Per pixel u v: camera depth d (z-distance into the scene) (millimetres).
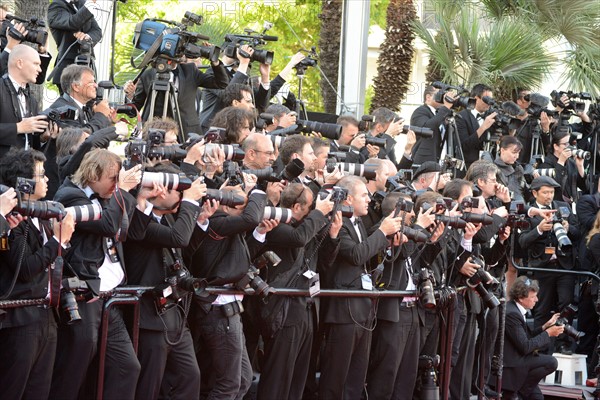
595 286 22750
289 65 20969
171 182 12727
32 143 15828
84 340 12406
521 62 29375
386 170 17438
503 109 25734
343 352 15672
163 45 18188
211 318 14016
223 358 14070
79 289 12156
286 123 18594
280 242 14562
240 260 13945
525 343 20328
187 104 19297
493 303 17938
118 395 12711
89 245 12500
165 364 13289
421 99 31609
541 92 33281
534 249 23156
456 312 17984
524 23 30344
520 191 22812
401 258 16656
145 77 19250
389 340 16375
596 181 25938
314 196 16359
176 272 13125
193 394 13664
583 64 30453
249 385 14867
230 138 15711
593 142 26703
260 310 14883
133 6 29031
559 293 23172
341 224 15031
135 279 13180
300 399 15469
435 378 17266
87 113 16797
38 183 12344
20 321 11852
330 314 15672
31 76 15758
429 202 16984
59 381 12500
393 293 16219
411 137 21141
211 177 14219
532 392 20688
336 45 30438
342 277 15766
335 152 16984
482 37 29500
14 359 11859
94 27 20547
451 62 29422
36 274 11836
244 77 19266
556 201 23422
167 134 14539
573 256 23156
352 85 29766
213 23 27984
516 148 22781
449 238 17578
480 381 19109
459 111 25812
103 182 12609
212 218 13688
